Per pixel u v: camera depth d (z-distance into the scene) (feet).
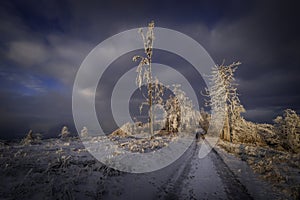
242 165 37.01
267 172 30.42
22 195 16.93
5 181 19.12
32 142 53.42
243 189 22.77
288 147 71.67
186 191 22.04
